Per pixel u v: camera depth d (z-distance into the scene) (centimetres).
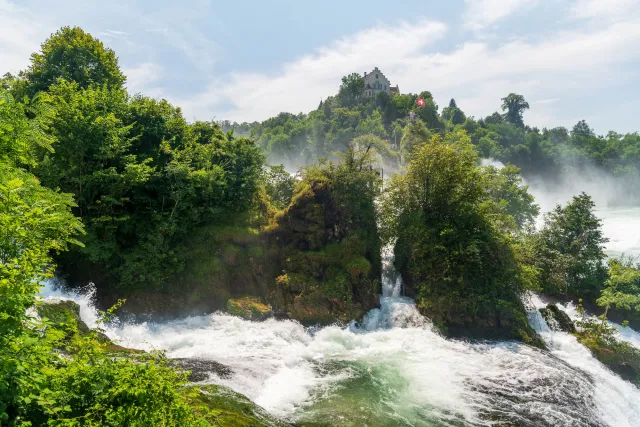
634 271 2884
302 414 1566
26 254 755
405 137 7088
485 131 17212
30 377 660
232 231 2883
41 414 700
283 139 14962
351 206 3027
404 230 3006
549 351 2505
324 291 2688
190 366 1789
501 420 1622
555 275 3291
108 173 2439
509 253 2802
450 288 2725
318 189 3034
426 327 2617
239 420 1245
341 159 3291
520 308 2728
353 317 2656
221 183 2894
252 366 1919
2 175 845
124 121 2914
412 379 1927
